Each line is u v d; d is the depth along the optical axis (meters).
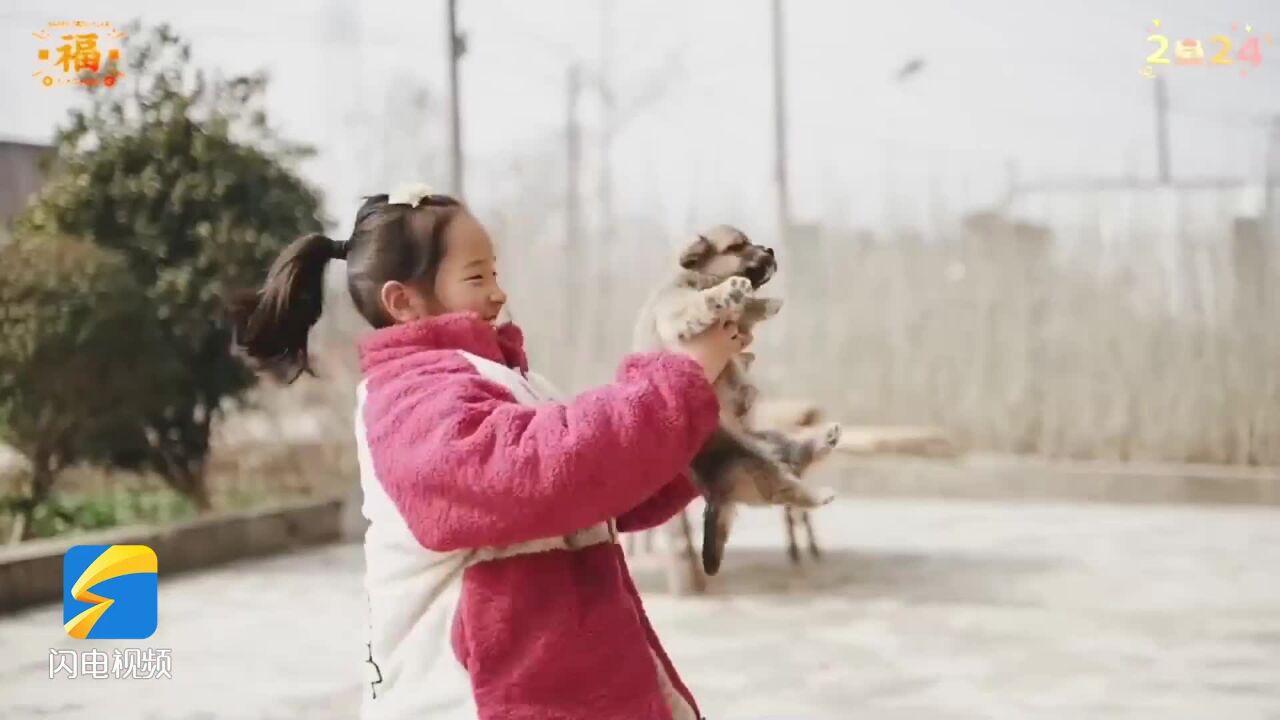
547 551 1.58
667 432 1.44
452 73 9.17
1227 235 8.54
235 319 1.89
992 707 3.69
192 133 6.96
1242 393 8.50
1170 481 8.34
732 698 3.79
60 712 3.75
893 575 5.84
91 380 6.33
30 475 6.74
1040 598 5.30
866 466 8.81
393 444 1.54
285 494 8.15
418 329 1.67
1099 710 3.65
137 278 6.74
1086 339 8.81
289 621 5.09
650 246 9.50
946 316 9.07
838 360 9.24
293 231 7.12
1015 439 8.95
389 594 1.61
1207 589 5.47
